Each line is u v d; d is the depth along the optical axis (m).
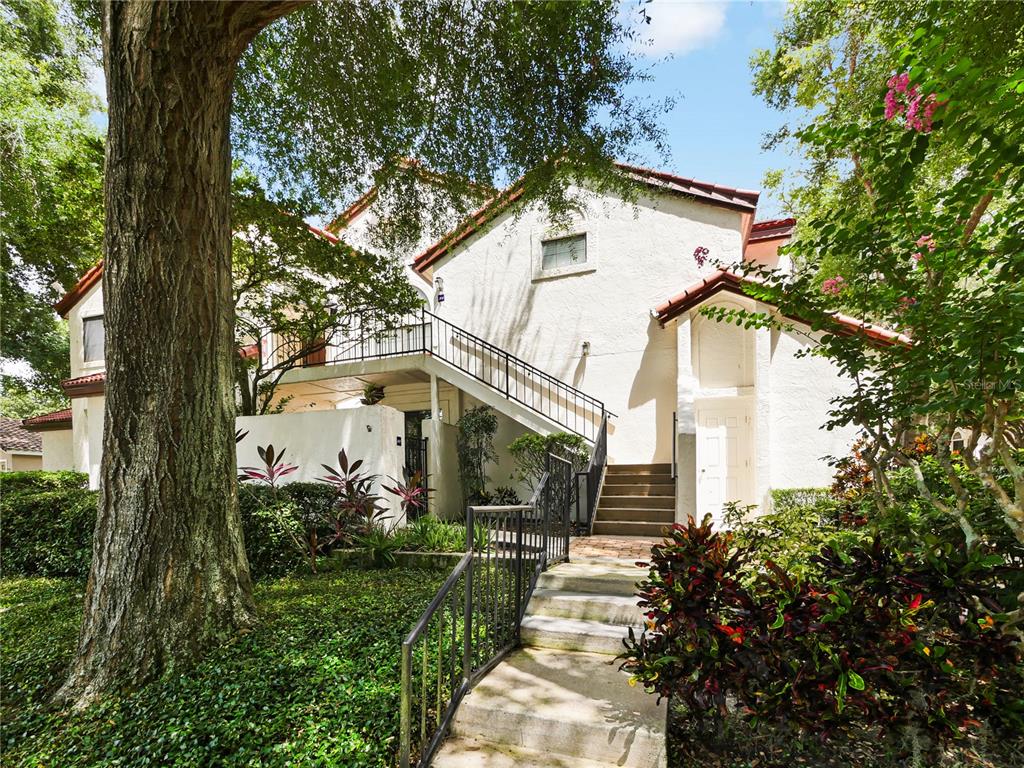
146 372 3.82
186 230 3.89
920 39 2.07
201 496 3.99
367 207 8.45
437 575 5.90
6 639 4.51
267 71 6.32
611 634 3.79
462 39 5.33
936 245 2.49
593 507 7.76
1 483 10.87
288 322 9.82
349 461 7.60
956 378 2.34
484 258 11.37
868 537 3.44
